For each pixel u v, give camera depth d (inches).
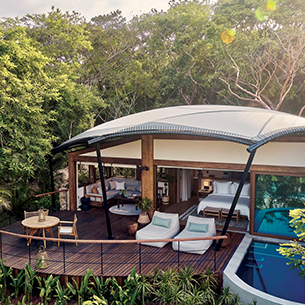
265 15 1162.0
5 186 760.3
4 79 653.3
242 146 505.4
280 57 1211.9
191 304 339.6
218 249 445.1
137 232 474.0
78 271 383.6
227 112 516.4
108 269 389.7
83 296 356.8
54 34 1103.0
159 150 568.4
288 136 473.7
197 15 1389.0
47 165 890.1
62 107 865.5
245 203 583.2
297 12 1114.1
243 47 1169.4
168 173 725.9
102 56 1491.1
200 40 1229.1
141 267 395.9
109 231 496.7
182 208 677.9
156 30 1471.5
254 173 500.7
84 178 1060.5
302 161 468.4
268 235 496.4
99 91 1496.1
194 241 434.6
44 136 814.5
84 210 674.8
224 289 367.2
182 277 370.0
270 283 411.2
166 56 1525.6
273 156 486.0
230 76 1278.3
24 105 653.3
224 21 1218.0
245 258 441.4
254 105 1325.0
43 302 364.2
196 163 539.8
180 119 480.4
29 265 372.8
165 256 429.4
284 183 486.9
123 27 1523.1
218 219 573.0
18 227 558.6
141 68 1584.6
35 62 740.0
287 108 1311.5
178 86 1379.2
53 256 428.8
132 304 341.4
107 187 783.1
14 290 386.3
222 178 739.4
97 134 523.8
